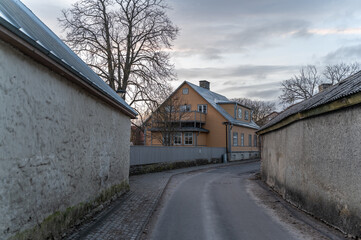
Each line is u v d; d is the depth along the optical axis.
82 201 6.85
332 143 6.77
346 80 8.48
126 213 8.08
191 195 11.76
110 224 6.89
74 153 6.36
